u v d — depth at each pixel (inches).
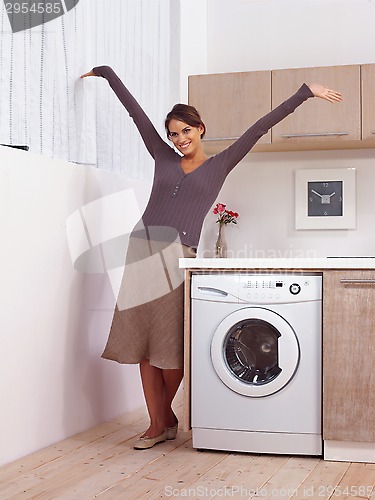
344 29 182.4
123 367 157.8
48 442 128.6
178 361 130.0
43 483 107.0
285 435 126.7
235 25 190.9
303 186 181.3
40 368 125.6
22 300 119.9
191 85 175.6
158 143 140.6
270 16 188.1
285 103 135.6
